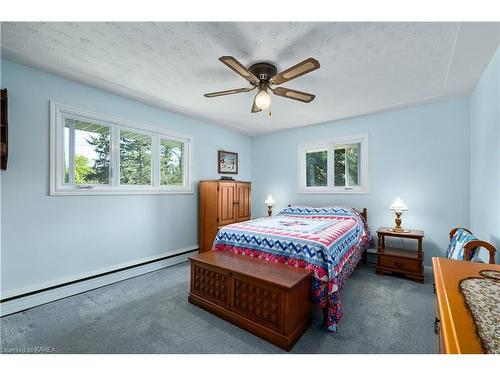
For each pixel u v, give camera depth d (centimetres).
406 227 342
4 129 207
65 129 257
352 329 186
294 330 170
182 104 329
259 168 511
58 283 242
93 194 273
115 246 293
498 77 192
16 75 220
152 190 335
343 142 401
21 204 223
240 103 324
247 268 198
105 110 283
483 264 123
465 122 302
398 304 226
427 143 327
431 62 214
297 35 176
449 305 82
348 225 285
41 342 171
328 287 186
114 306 225
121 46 193
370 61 213
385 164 358
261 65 212
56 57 210
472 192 288
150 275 311
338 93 288
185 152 387
